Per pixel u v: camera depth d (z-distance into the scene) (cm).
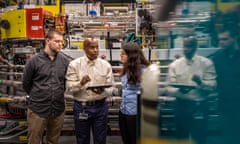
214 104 114
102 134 329
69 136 452
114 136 462
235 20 110
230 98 112
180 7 120
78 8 622
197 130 117
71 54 412
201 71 116
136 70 307
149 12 391
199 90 117
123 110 320
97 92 321
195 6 116
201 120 117
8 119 448
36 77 324
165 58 126
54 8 615
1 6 687
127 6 737
